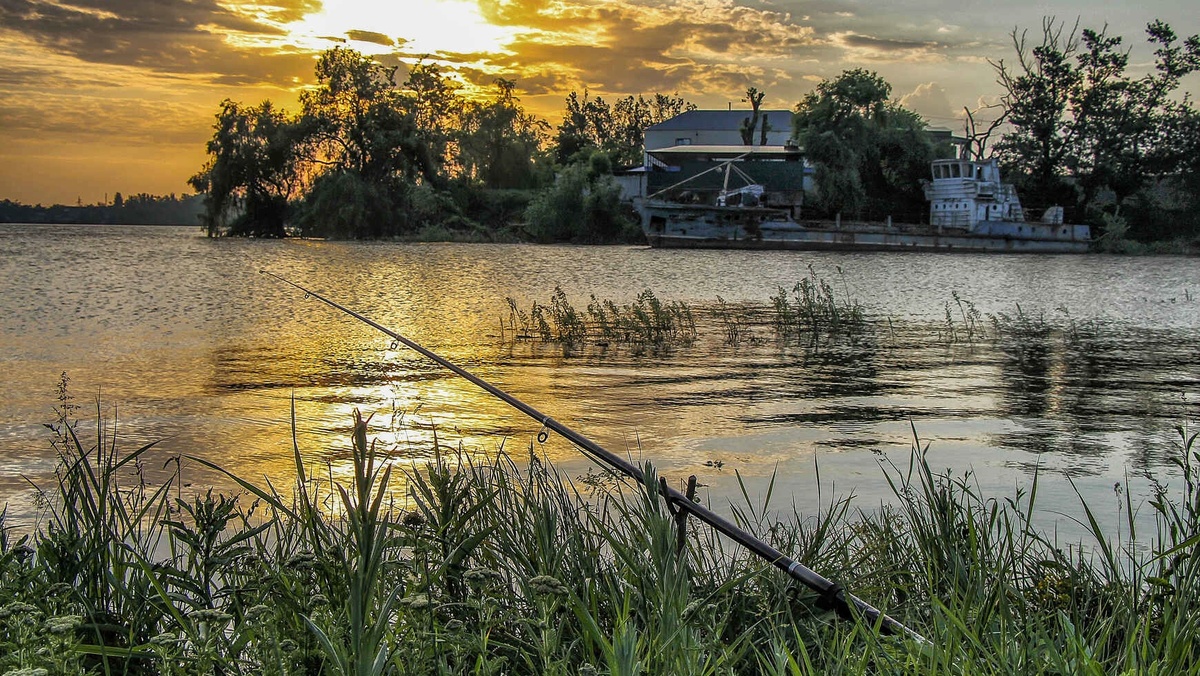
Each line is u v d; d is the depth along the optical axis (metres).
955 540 4.05
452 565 3.21
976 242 61.12
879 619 2.84
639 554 3.54
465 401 11.59
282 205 75.88
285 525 4.19
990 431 10.05
